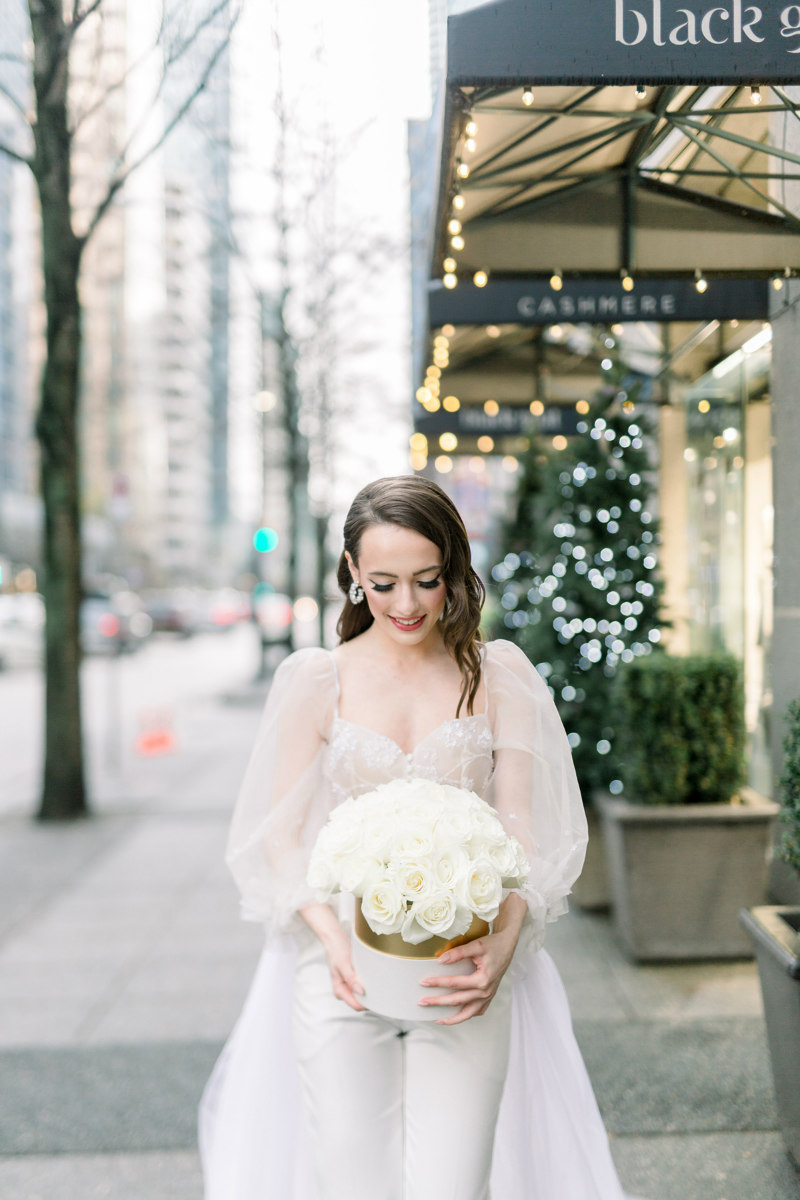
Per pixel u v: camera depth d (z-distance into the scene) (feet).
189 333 54.90
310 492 55.62
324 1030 6.57
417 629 6.70
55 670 27.04
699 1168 9.77
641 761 15.69
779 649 13.33
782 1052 9.31
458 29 8.18
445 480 55.88
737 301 15.60
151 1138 10.69
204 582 313.12
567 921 17.62
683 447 23.94
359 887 5.90
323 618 55.93
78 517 27.12
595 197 13.60
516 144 12.30
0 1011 14.33
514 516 27.14
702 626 22.50
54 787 27.02
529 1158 7.34
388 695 7.04
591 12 8.15
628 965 15.35
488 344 25.38
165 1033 13.46
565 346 25.79
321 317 38.14
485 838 5.96
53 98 16.69
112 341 77.36
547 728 7.15
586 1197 7.33
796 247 12.71
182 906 19.25
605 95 11.48
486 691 7.10
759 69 8.14
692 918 15.26
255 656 94.12
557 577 19.33
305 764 7.19
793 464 12.67
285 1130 7.52
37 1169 10.20
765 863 15.23
